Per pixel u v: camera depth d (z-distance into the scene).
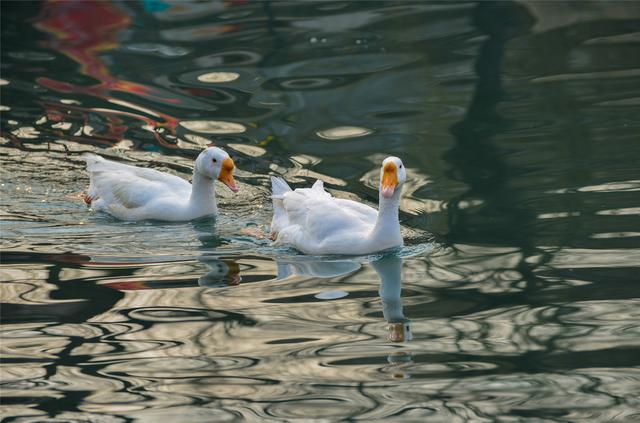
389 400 8.14
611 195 12.65
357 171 13.80
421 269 11.01
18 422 7.91
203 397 8.24
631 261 10.79
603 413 7.83
